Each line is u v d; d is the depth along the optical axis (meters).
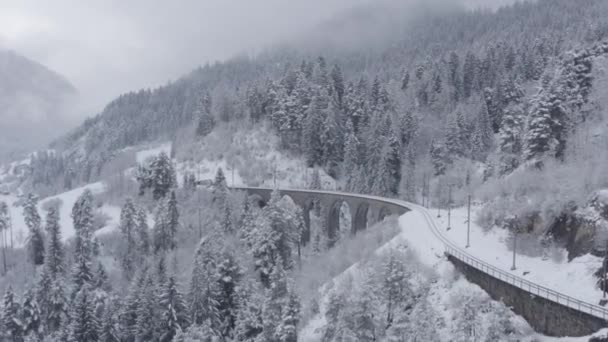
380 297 45.94
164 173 125.56
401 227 72.06
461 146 126.38
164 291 56.69
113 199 131.12
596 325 33.91
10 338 63.75
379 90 162.00
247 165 143.25
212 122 169.25
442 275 51.88
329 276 66.62
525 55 165.25
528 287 41.31
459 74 174.00
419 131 141.75
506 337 37.72
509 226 59.38
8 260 101.12
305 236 113.12
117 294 71.56
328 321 43.56
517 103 140.25
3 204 129.38
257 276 68.88
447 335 41.50
